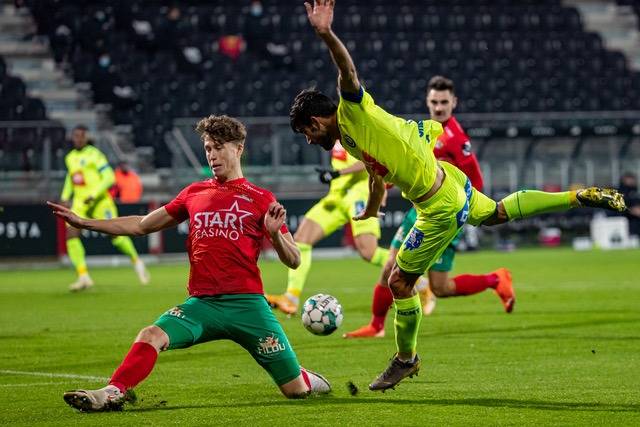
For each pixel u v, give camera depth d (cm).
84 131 5538
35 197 7794
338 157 3897
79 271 5397
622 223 8938
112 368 2675
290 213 7900
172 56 9725
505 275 3622
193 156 8000
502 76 10356
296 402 2034
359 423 1792
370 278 5972
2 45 9750
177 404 2034
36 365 2739
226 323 1944
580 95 10406
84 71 9562
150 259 8019
